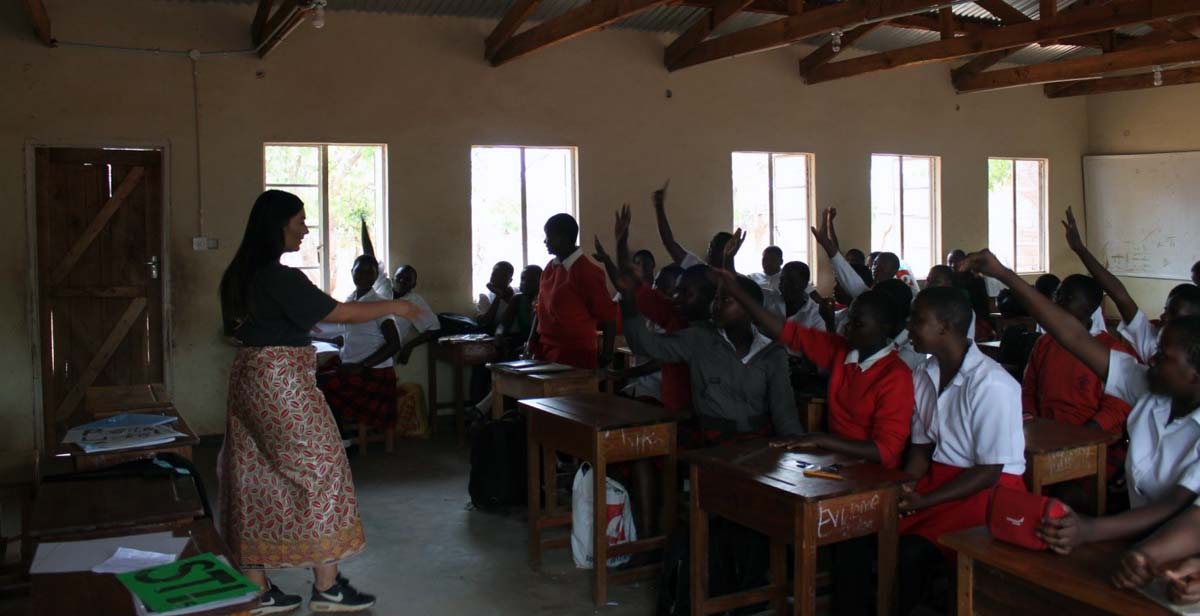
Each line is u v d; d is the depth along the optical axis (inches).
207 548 75.3
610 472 142.1
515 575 138.7
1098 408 134.1
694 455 105.1
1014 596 67.1
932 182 364.5
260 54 246.1
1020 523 67.5
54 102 231.6
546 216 289.6
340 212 265.4
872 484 92.7
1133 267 393.4
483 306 269.7
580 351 181.5
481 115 273.1
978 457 97.5
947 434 101.0
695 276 147.9
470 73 271.1
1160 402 75.9
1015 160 389.1
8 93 227.9
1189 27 304.5
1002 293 291.4
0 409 232.4
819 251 334.3
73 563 71.7
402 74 263.1
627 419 125.3
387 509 176.4
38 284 235.3
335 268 265.9
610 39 291.1
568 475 178.5
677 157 303.1
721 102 310.7
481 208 280.4
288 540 110.5
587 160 288.8
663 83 299.9
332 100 255.8
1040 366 143.3
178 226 243.0
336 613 123.3
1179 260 378.3
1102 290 138.1
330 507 111.4
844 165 336.8
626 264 145.4
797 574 90.6
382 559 147.1
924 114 355.9
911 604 96.0
